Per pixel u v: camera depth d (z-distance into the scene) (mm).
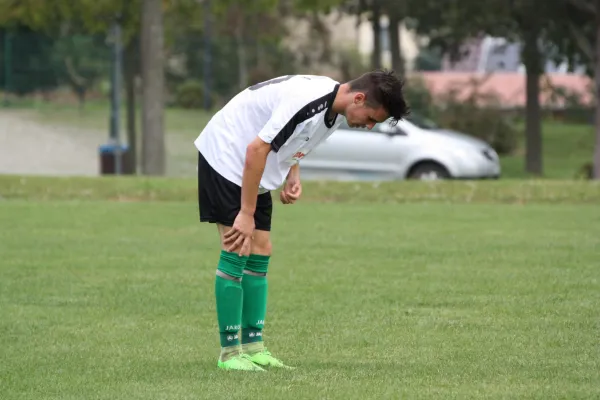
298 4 72938
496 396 15805
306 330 21812
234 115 18281
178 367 18219
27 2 73312
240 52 136000
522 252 33625
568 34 86688
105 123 116938
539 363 18391
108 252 33438
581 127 138500
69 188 53094
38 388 16609
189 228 40188
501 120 109750
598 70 78500
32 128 110000
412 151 66625
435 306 24531
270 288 27094
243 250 17859
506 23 86938
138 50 89688
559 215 45500
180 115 133625
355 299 25484
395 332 21500
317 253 33562
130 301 25109
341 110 17672
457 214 45875
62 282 27688
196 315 23531
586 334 21078
